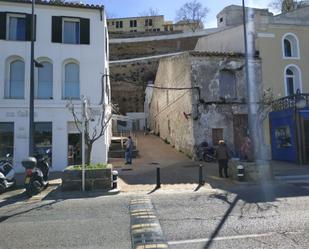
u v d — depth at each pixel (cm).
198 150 2097
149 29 7381
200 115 2144
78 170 1222
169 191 1187
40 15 1861
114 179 1232
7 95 1817
